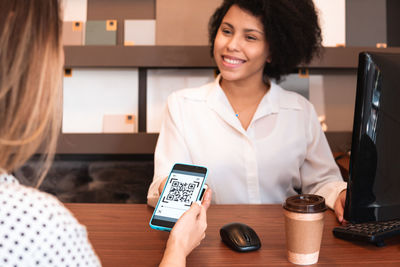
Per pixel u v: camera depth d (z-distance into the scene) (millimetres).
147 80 2244
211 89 1549
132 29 2186
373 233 853
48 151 516
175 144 1496
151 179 2258
